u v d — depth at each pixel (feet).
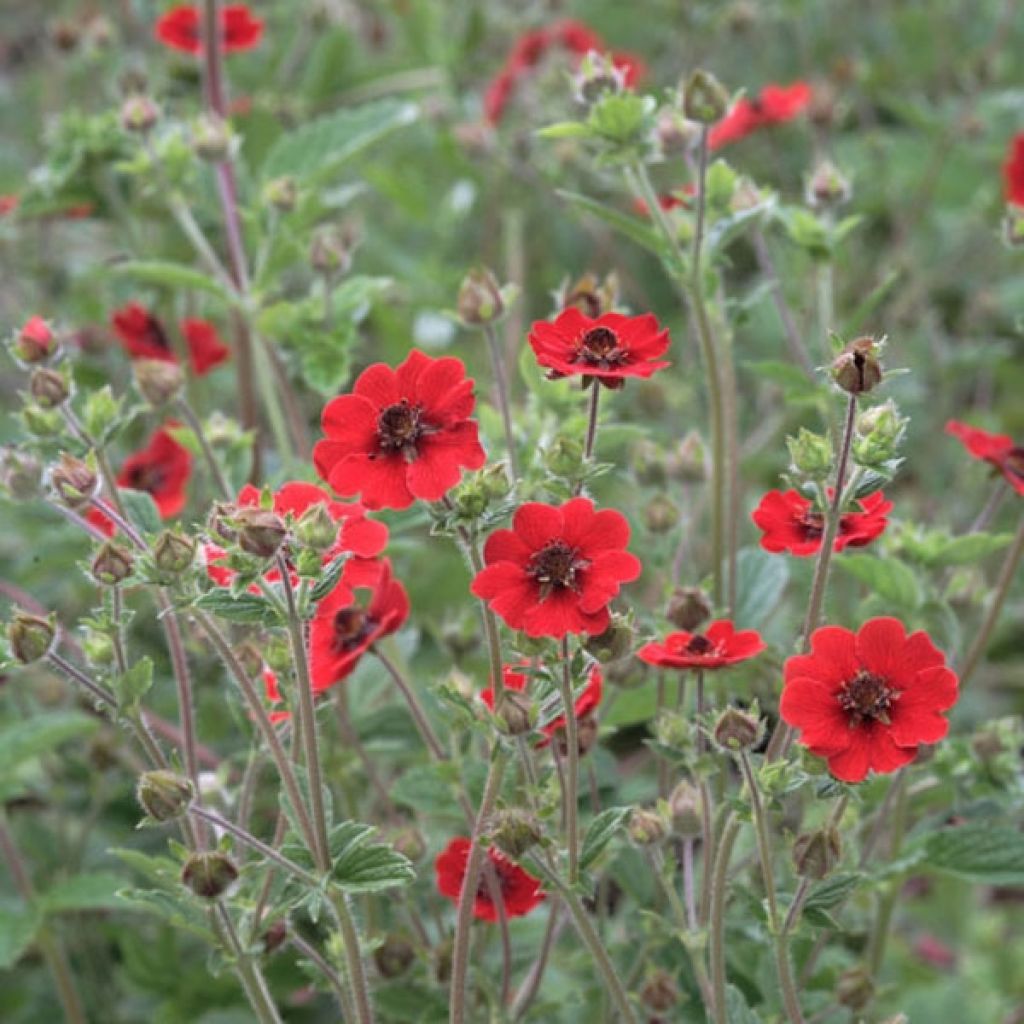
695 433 2.64
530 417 2.53
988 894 3.35
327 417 2.07
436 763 2.37
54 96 4.29
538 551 2.05
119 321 3.04
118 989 2.95
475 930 2.44
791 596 2.98
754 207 2.53
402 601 2.31
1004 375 3.84
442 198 4.37
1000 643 3.49
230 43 3.23
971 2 4.83
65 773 2.86
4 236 3.57
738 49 4.88
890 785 2.42
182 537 2.09
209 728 2.95
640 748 3.10
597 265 4.14
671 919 2.43
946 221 4.15
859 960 2.58
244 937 2.16
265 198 2.83
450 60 4.42
